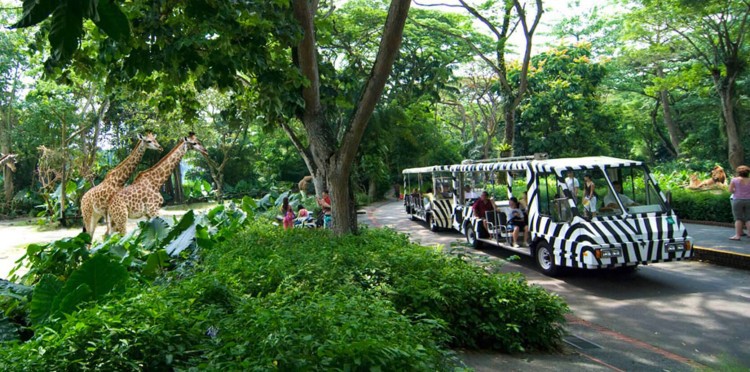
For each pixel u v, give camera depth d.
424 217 21.98
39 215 29.69
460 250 8.46
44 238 23.12
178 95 10.87
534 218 12.00
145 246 11.39
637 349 6.96
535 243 12.12
